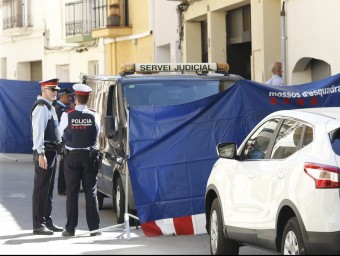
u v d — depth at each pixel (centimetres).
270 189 1231
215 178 1459
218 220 1428
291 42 2783
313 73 2773
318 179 1116
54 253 1512
